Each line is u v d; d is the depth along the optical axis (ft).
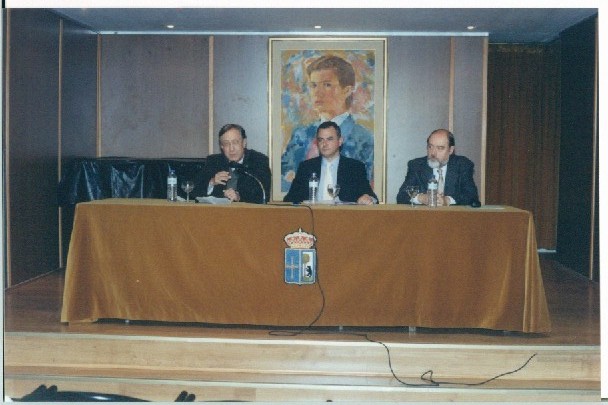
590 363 15.26
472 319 16.10
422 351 15.40
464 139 29.12
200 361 15.64
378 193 29.25
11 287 21.80
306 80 29.09
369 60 28.99
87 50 28.09
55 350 15.78
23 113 22.57
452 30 28.68
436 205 16.90
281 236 16.24
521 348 15.30
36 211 23.63
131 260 16.60
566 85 28.37
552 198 32.99
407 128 29.17
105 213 16.63
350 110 29.17
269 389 14.61
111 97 29.30
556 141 32.73
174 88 29.25
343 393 14.57
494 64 32.60
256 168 19.56
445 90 29.07
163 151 29.37
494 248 15.99
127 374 15.20
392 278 16.12
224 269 16.38
